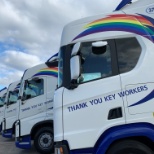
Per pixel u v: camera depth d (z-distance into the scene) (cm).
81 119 483
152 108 472
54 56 997
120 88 482
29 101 988
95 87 488
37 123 955
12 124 1314
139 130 460
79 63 484
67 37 530
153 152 469
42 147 941
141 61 492
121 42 509
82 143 476
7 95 1398
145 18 520
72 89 495
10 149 1180
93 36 517
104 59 503
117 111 476
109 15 526
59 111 494
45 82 986
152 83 480
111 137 461
